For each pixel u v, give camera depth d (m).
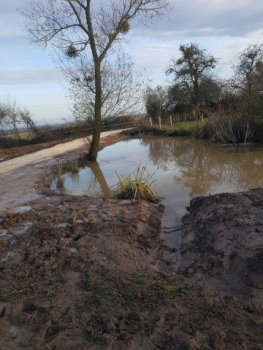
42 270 5.89
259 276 5.20
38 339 4.24
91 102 21.84
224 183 11.59
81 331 4.33
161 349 3.95
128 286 5.22
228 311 4.53
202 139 22.72
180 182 12.14
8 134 34.50
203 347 3.90
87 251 6.46
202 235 6.93
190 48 35.00
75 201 9.79
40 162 18.06
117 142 26.25
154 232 7.66
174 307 4.66
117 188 11.70
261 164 13.95
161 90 36.47
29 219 8.33
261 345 3.88
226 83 24.09
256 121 17.98
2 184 13.38
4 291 5.32
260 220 6.82
